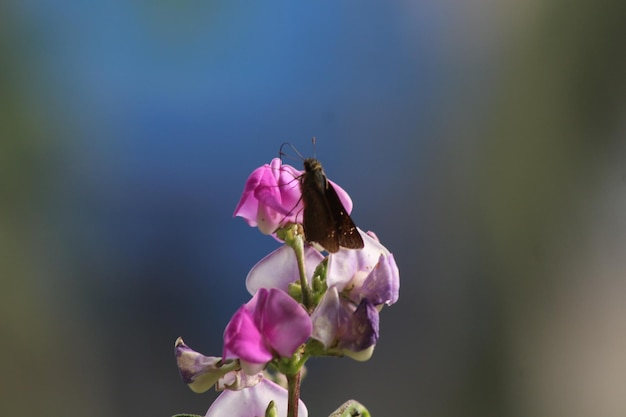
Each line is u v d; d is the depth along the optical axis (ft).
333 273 1.56
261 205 1.57
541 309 2.47
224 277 2.43
